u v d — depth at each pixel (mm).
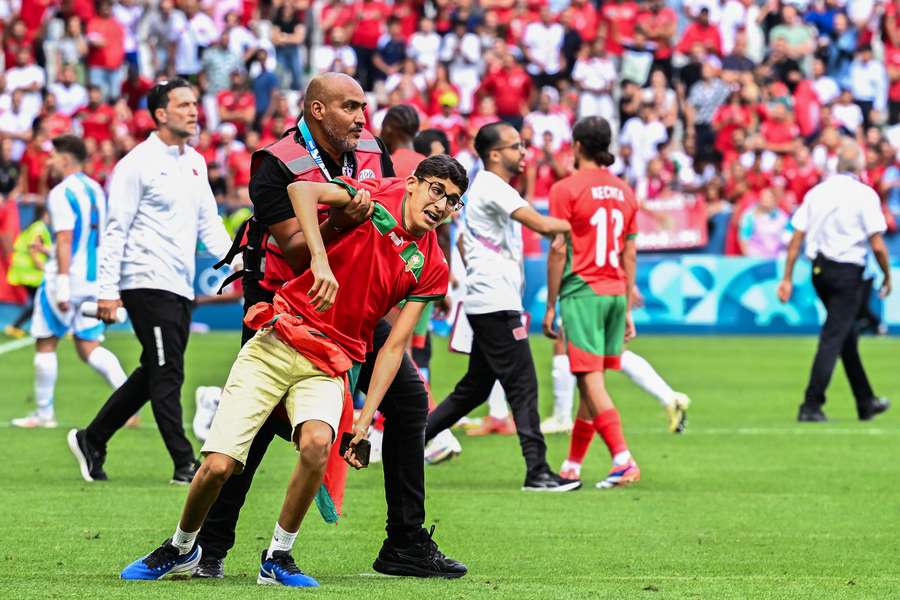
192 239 16234
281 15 46438
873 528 14297
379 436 18453
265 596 9961
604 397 16719
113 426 16750
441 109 42781
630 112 45156
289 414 10094
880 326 39375
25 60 46312
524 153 16453
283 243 10258
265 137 42375
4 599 9828
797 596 10641
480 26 47219
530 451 16578
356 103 10258
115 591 10141
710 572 11906
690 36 47156
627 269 17172
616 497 16125
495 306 16359
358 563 12133
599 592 10586
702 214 39531
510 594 10414
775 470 18484
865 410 24078
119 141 42562
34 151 41562
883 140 42812
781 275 39438
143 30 47875
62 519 14094
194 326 39344
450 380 29125
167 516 14305
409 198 10094
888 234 39219
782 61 46562
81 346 20547
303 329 9953
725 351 35438
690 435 22047
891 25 48094
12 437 20672
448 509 15188
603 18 47250
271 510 15008
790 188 42250
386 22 47281
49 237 35625
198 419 18453
